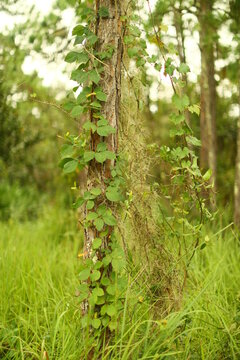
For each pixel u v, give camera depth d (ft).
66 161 9.33
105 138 9.40
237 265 15.51
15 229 23.08
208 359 10.14
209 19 19.01
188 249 10.52
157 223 10.39
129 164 9.99
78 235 20.47
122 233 9.54
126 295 9.21
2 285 13.46
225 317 11.16
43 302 13.09
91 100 9.32
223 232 18.67
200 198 10.36
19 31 18.31
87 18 9.57
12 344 10.82
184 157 10.50
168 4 16.79
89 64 9.50
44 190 40.52
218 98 28.53
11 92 20.38
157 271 10.28
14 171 36.35
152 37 9.74
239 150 19.48
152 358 9.36
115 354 9.15
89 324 9.50
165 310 10.07
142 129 10.23
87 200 9.30
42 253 18.06
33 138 29.73
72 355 9.42
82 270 9.18
